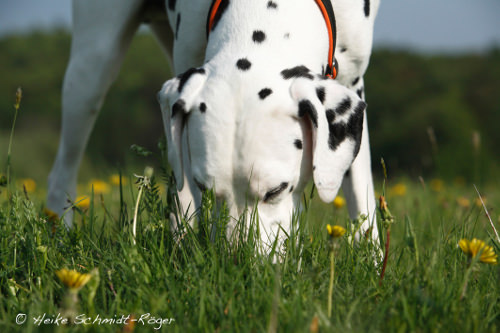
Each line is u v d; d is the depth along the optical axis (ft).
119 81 141.79
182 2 19.34
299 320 10.72
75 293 10.69
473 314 11.72
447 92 143.02
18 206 15.70
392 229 22.20
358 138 14.66
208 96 14.42
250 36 15.84
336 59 19.40
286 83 14.58
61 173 24.17
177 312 11.79
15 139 103.09
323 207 23.32
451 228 17.52
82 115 23.07
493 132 136.67
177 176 15.20
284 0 16.65
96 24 22.17
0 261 14.51
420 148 127.13
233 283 12.23
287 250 13.87
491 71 152.35
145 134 137.49
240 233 14.35
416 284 12.46
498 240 15.47
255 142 14.07
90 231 16.51
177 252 15.28
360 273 14.05
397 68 153.69
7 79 143.43
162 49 25.09
